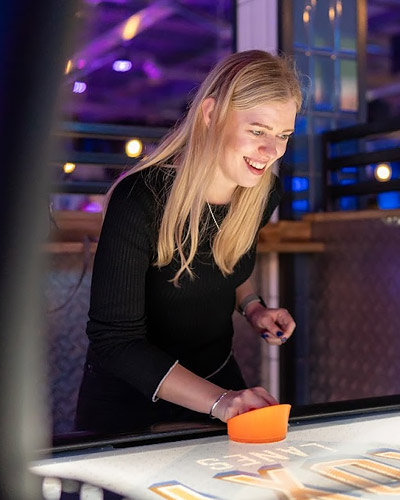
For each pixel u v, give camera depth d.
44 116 0.49
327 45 4.10
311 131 4.03
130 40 5.29
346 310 3.67
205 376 1.66
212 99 1.36
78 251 3.06
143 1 5.26
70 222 3.10
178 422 1.23
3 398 0.53
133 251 1.38
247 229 1.52
